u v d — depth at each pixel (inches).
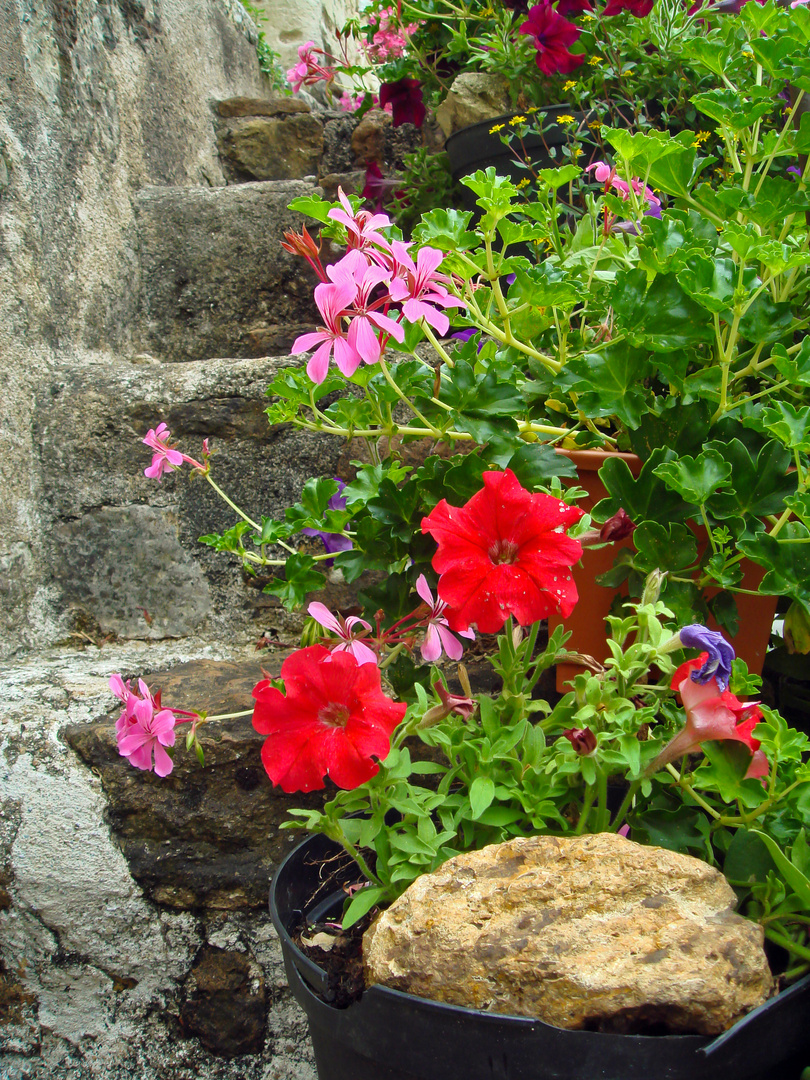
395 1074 23.0
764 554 27.2
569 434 31.4
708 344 31.3
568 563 24.4
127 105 50.9
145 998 32.8
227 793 32.6
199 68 64.0
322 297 26.6
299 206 28.8
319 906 27.7
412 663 31.2
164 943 32.8
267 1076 32.6
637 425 29.1
